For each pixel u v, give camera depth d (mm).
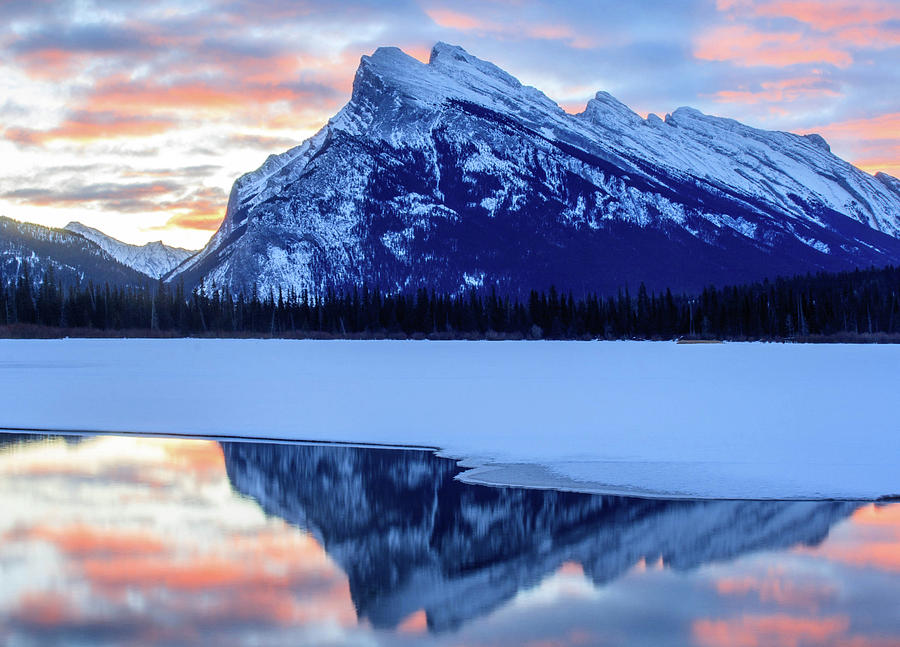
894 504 21422
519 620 14625
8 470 26750
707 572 16844
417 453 29516
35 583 16469
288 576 16938
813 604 15141
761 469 25391
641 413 38375
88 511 21688
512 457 28359
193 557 18078
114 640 13836
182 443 31875
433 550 18484
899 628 14102
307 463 27875
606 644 13648
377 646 13625
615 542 18844
